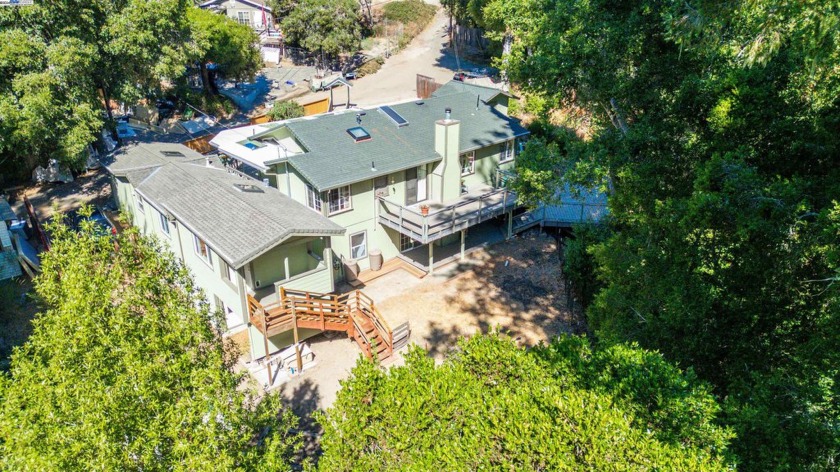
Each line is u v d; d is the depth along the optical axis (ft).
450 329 68.54
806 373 30.48
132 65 97.96
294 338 64.39
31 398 26.76
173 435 26.53
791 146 38.58
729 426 30.76
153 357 29.58
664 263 40.86
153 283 32.07
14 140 82.74
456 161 85.10
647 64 56.59
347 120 86.07
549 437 28.63
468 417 31.71
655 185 48.39
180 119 142.10
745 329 35.47
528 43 75.72
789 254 33.27
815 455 28.78
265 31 204.23
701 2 34.53
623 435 27.94
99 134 111.34
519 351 35.63
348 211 77.36
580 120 80.48
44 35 87.66
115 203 96.53
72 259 30.58
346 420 32.27
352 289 77.36
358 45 187.52
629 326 43.57
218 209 66.18
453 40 211.82
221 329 37.19
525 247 89.04
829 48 29.73
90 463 24.63
